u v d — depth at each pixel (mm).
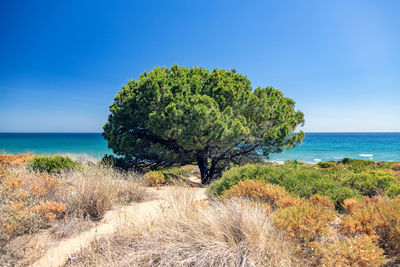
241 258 2775
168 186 8766
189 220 3637
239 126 10922
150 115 10234
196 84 11781
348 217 3453
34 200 4523
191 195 5785
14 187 4734
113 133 12055
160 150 11422
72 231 3963
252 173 6461
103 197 5121
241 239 3125
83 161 10711
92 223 4402
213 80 12508
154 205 5738
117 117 12094
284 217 3365
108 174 7176
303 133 12766
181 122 10328
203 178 13609
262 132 12742
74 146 57594
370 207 3805
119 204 5590
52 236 3773
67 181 6473
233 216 3441
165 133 10648
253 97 12609
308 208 3525
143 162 12914
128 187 6469
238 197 4887
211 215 3561
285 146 12750
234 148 13461
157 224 3830
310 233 2998
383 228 3141
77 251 3318
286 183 5582
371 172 7547
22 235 3631
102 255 3105
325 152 59844
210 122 10398
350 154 54875
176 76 12867
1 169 6086
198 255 2889
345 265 2445
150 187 8484
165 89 11078
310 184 5477
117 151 11922
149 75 11906
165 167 13930
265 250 2840
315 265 2695
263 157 14180
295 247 2955
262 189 4914
